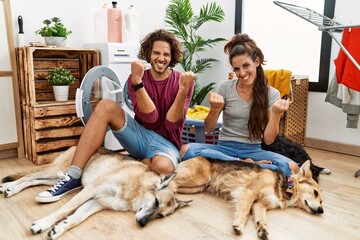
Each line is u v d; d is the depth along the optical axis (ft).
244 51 6.45
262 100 6.68
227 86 7.18
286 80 9.37
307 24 10.87
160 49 6.34
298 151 7.72
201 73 14.17
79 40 10.44
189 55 13.50
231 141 7.10
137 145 6.68
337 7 9.84
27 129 8.84
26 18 9.29
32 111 8.39
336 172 8.25
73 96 10.30
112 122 6.39
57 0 9.83
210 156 6.84
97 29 10.11
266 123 6.79
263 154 6.89
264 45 12.33
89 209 5.43
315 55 10.82
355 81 7.77
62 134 8.81
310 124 10.87
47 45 8.95
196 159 6.59
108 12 9.91
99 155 6.38
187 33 13.21
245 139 7.06
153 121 6.46
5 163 8.68
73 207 5.20
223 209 5.94
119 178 5.62
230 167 6.36
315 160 9.33
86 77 7.63
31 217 5.39
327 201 6.41
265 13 12.12
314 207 5.74
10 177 6.78
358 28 7.49
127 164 5.95
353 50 7.61
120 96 9.21
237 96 6.99
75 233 4.94
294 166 6.59
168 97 6.61
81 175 6.28
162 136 6.98
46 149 8.59
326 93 10.27
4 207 5.74
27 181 6.59
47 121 8.52
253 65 6.52
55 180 6.83
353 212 5.93
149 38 6.52
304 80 10.39
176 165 6.61
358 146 9.79
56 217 5.04
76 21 10.30
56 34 9.05
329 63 10.17
